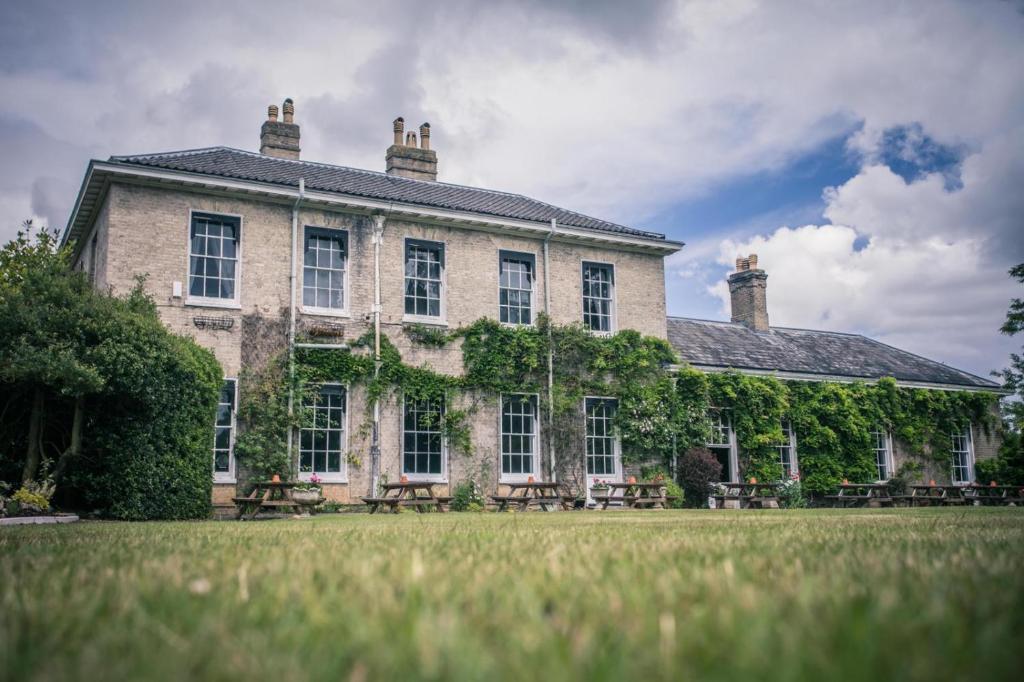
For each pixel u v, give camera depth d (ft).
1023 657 3.80
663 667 3.76
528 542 13.57
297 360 53.01
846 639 4.20
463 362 59.00
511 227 61.57
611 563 9.04
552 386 61.77
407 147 69.62
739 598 5.75
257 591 6.67
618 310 66.23
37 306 37.11
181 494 42.22
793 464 74.49
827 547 11.80
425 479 56.39
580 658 3.89
